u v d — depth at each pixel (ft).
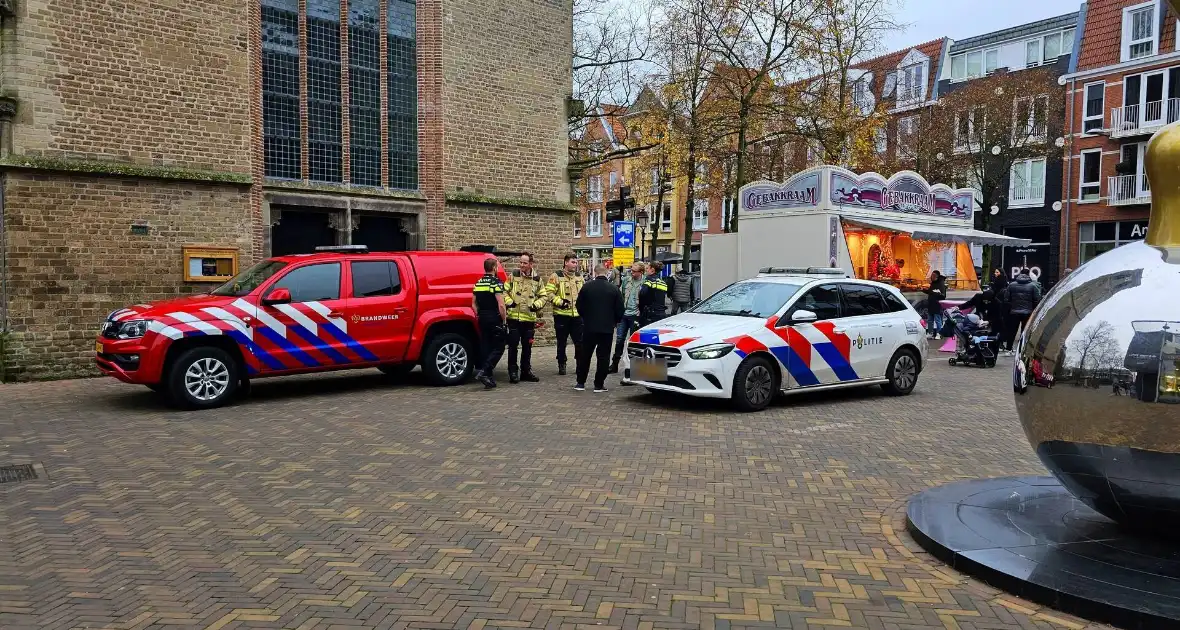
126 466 20.92
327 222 48.26
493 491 18.56
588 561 14.07
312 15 46.88
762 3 67.31
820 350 30.99
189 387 29.25
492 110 53.26
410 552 14.51
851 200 55.36
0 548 14.76
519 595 12.57
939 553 14.14
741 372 28.73
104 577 13.34
